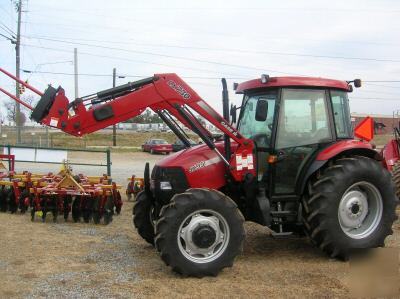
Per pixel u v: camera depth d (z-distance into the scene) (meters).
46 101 5.55
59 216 9.01
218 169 5.93
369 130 7.61
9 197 9.17
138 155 36.31
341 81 6.38
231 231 5.40
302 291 4.86
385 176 6.13
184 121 5.82
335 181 5.81
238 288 4.93
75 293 4.72
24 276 5.24
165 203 6.02
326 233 5.81
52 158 12.46
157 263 5.86
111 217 8.43
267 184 6.07
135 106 5.69
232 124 6.47
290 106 6.10
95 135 57.69
